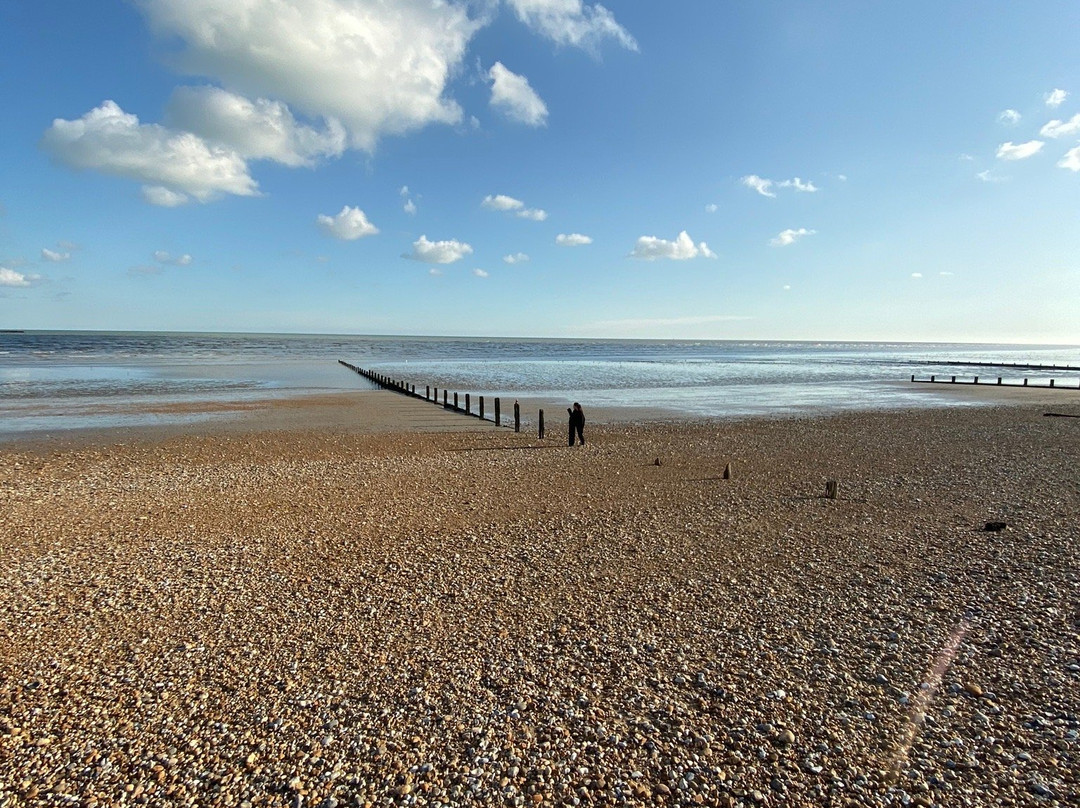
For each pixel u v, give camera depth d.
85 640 6.74
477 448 19.67
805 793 4.48
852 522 11.20
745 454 18.31
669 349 199.50
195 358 82.19
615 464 16.73
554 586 8.29
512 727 5.25
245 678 6.00
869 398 39.22
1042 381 61.16
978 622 7.12
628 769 4.75
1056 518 11.31
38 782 4.58
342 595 7.98
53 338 176.00
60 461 17.20
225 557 9.35
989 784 4.55
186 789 4.54
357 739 5.09
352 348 145.62
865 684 5.88
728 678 6.00
